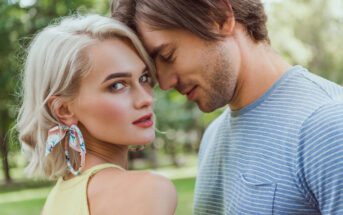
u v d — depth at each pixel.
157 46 1.63
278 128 1.56
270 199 1.53
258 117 1.65
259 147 1.61
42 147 1.57
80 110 1.49
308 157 1.43
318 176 1.39
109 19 1.56
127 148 1.71
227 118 1.90
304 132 1.46
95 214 1.39
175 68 1.67
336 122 1.39
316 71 13.31
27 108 1.62
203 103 1.74
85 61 1.45
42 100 1.54
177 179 13.99
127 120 1.49
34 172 1.67
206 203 1.92
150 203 1.30
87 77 1.46
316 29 13.22
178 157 23.22
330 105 1.46
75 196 1.45
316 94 1.54
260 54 1.72
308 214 1.48
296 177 1.47
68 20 1.59
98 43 1.47
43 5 9.45
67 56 1.46
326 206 1.38
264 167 1.57
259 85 1.68
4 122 13.14
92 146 1.57
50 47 1.51
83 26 1.50
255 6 1.72
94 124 1.49
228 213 1.72
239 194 1.65
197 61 1.65
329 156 1.37
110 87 1.47
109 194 1.38
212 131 2.14
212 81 1.68
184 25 1.59
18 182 17.42
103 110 1.47
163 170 20.00
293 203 1.49
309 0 13.38
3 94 10.32
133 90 1.52
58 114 1.52
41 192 13.73
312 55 13.20
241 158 1.68
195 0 1.59
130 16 1.65
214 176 1.88
